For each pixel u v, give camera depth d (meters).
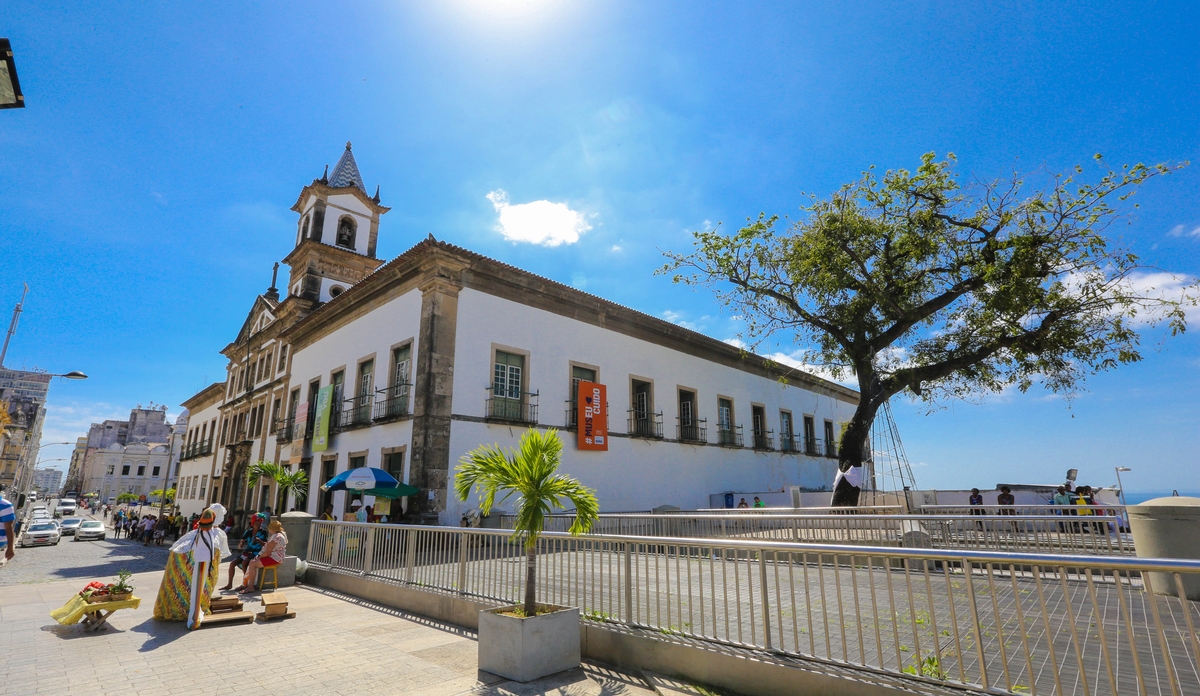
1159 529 6.51
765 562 4.48
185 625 6.97
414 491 15.67
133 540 35.12
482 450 5.68
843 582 7.58
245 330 34.88
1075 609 5.75
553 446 5.62
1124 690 3.71
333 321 23.38
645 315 23.59
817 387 36.94
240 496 29.94
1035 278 15.30
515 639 4.89
